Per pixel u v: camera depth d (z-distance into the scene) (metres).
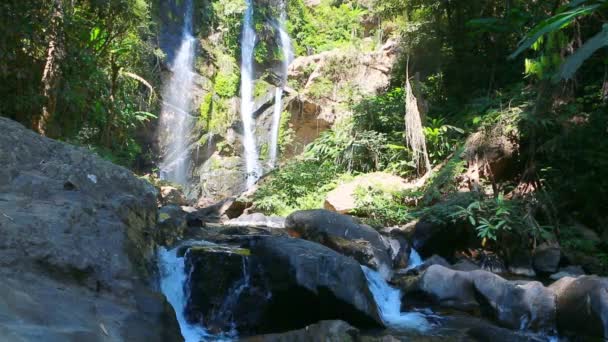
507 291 5.47
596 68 9.55
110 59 12.16
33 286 3.02
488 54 12.41
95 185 4.70
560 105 8.98
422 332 5.02
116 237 3.97
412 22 14.94
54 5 8.58
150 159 17.67
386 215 9.18
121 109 12.66
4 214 3.53
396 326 5.21
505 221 7.43
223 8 19.58
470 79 12.65
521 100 9.83
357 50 17.17
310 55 20.31
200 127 18.53
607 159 7.86
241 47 19.69
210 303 4.92
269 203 11.20
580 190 8.09
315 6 21.88
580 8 3.01
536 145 8.97
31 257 3.28
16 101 8.20
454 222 7.86
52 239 3.49
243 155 18.84
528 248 7.50
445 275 5.86
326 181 11.74
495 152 9.23
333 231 7.13
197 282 4.98
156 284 4.61
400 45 15.39
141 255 4.34
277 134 18.33
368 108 12.66
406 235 8.19
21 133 4.68
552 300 5.31
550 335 5.18
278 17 20.95
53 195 4.13
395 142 11.85
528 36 2.98
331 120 16.83
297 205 11.31
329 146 12.95
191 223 7.27
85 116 10.91
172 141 18.00
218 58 19.30
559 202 8.23
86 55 9.55
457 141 10.46
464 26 12.81
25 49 8.84
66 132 9.77
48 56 8.57
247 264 5.07
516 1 11.37
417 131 10.77
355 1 21.25
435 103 13.10
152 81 17.33
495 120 9.46
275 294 4.84
